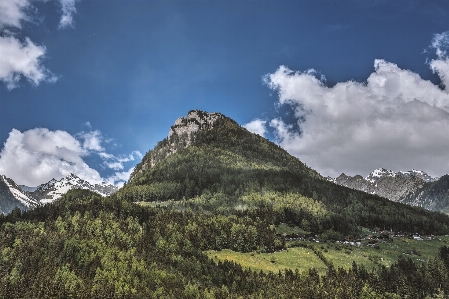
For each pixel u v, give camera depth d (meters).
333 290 174.12
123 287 170.50
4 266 190.62
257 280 185.00
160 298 162.75
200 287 176.75
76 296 167.62
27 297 167.00
